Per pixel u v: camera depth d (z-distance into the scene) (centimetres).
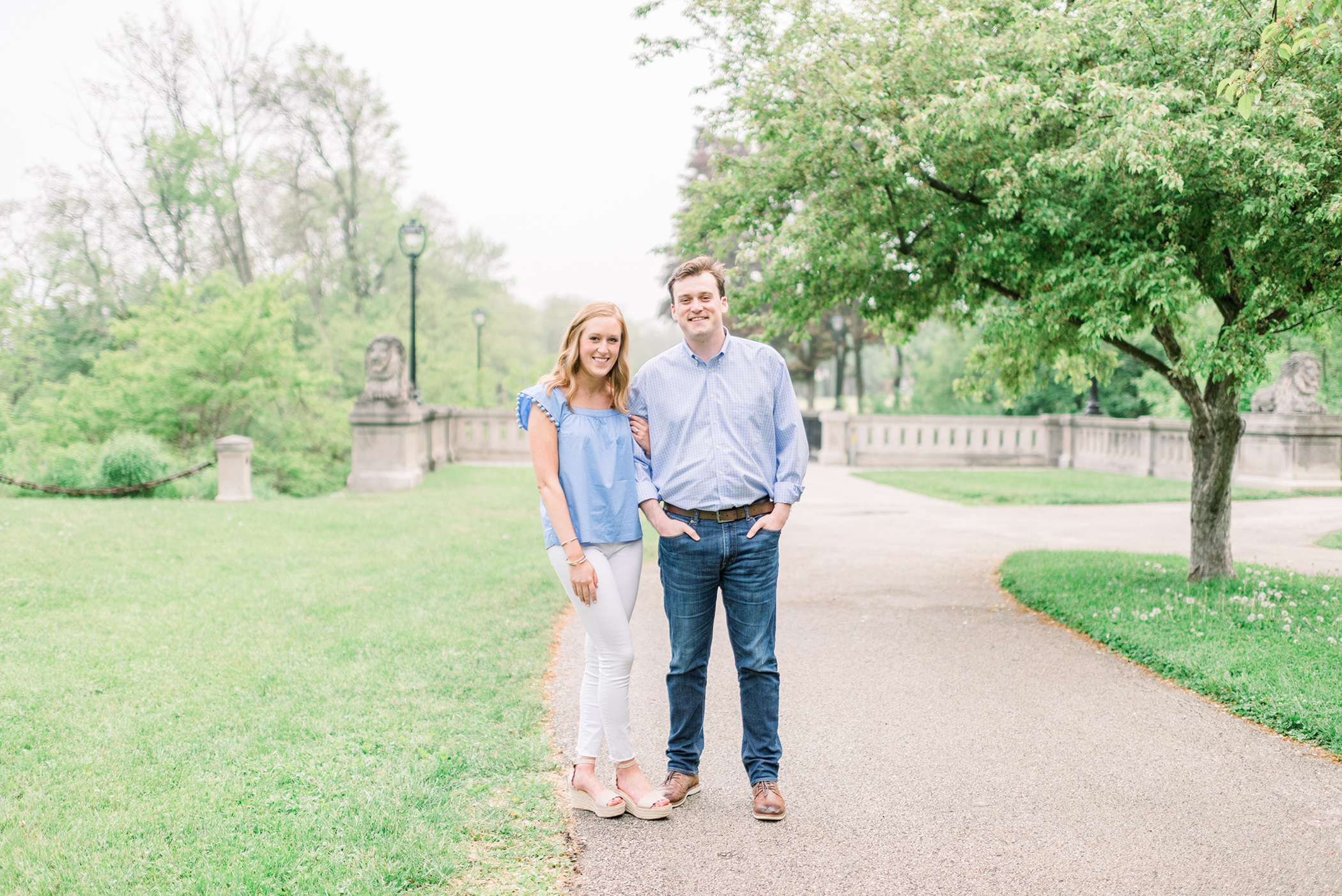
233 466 1127
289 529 891
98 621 516
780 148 620
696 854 267
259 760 323
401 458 1408
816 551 877
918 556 843
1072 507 1277
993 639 531
